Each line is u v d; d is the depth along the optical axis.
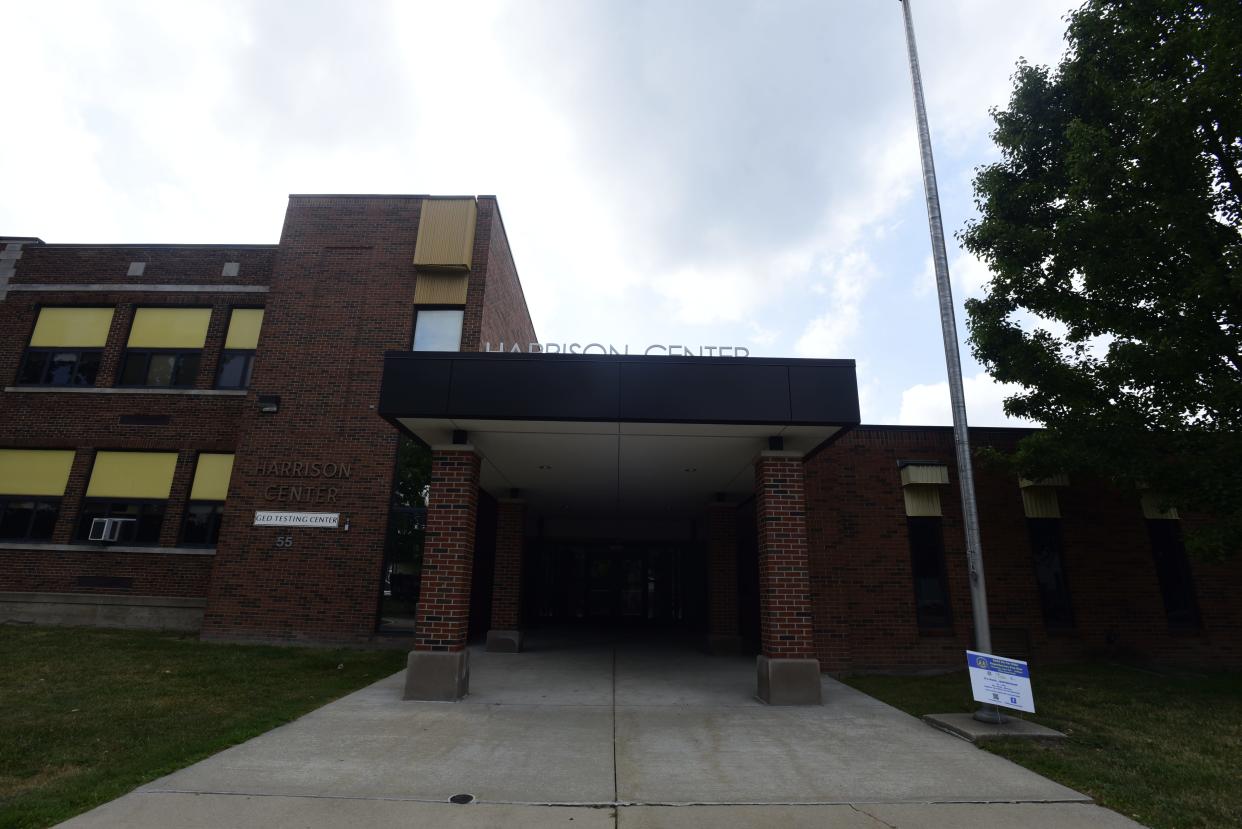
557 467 12.56
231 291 17.45
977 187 13.21
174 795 5.20
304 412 15.41
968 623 13.08
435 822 4.80
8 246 18.11
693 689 10.35
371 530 14.67
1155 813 5.18
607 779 5.84
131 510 16.22
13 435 16.67
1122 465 11.11
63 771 5.73
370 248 16.55
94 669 10.47
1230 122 9.96
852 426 9.20
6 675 9.80
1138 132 11.25
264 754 6.39
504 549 15.67
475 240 16.69
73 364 17.36
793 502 9.80
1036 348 12.28
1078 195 11.30
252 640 14.09
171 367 17.19
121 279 17.72
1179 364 10.88
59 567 15.77
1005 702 7.64
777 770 6.20
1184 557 13.82
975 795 5.55
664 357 9.14
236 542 14.65
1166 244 10.70
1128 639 13.21
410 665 9.12
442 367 9.05
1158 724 8.27
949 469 13.84
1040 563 13.65
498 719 8.09
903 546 13.31
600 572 23.34
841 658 12.66
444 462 9.83
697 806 5.22
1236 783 5.95
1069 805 5.35
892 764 6.44
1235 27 9.56
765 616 9.77
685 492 15.45
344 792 5.38
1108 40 11.66
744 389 9.06
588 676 11.46
